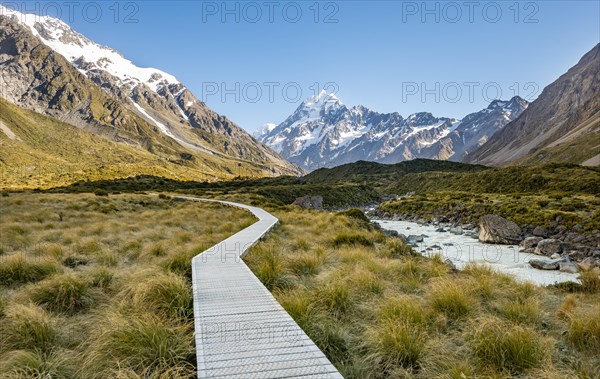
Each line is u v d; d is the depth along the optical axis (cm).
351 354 583
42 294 758
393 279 1044
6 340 571
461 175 10781
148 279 799
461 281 967
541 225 3594
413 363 553
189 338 586
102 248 1345
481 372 523
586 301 962
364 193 11594
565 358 594
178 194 6681
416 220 5812
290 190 8619
